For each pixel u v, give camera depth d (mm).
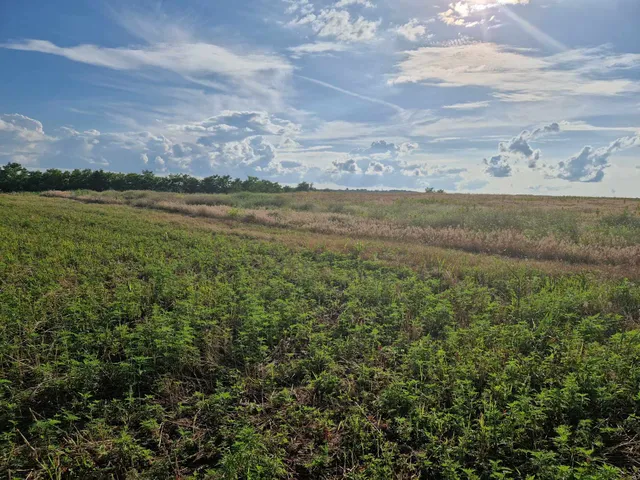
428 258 14156
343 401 6051
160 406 5734
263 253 15297
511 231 19969
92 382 6262
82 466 4879
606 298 9570
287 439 5285
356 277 11586
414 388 6027
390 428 5527
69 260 13211
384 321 8742
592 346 6969
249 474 4434
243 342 7555
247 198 41312
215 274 12367
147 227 20578
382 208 32406
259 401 6207
